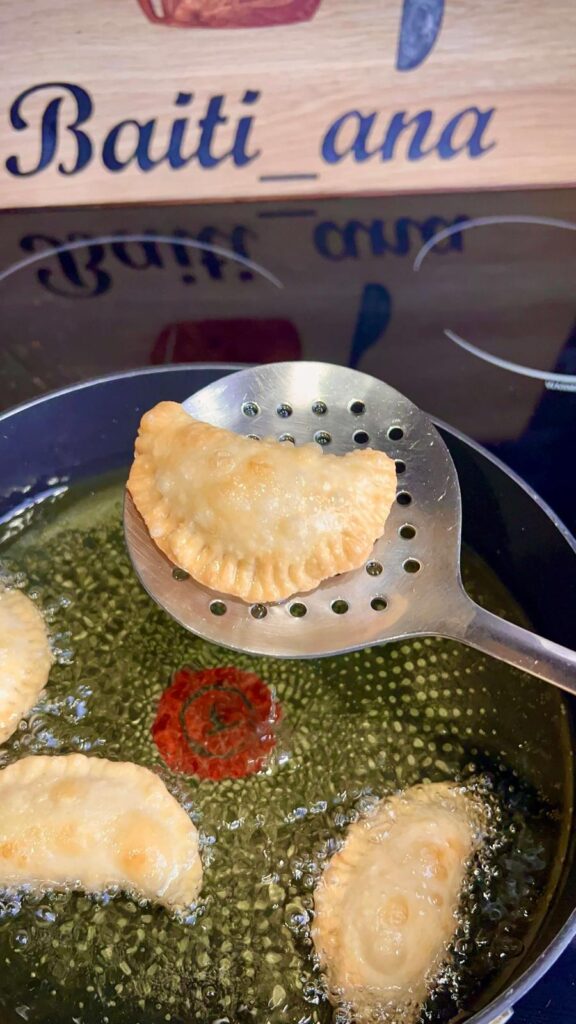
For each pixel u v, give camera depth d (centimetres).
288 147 41
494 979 28
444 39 37
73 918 29
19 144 40
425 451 33
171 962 28
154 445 32
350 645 30
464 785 31
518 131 40
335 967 28
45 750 32
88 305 41
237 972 28
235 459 31
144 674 33
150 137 40
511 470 34
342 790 31
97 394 36
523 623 34
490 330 40
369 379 34
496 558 35
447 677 33
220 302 41
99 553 36
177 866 29
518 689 33
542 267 42
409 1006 27
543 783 31
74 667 33
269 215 43
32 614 34
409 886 28
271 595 31
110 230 43
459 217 43
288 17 36
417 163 41
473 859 30
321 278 42
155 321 41
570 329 41
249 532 31
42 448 36
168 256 43
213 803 31
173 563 32
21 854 29
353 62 38
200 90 39
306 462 31
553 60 38
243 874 29
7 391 39
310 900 29
